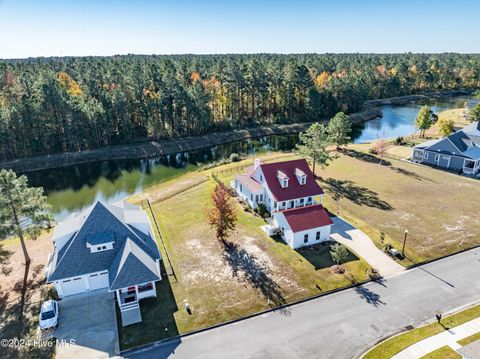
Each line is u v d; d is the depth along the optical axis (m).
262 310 28.69
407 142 80.69
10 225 33.38
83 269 30.06
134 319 27.67
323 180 58.12
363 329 26.48
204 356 24.27
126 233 32.47
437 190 53.47
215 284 31.94
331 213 45.94
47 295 30.64
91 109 79.75
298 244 37.97
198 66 138.38
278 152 80.19
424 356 23.67
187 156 80.62
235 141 91.19
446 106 132.00
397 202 49.28
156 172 69.94
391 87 147.38
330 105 109.69
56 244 32.12
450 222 43.25
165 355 24.39
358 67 158.50
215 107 105.31
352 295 30.48
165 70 97.00
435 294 30.38
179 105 88.12
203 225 43.19
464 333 25.69
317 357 24.02
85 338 25.88
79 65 122.38
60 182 65.50
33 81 86.25
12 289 31.45
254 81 100.31
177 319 27.70
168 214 46.88
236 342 25.48
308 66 158.62
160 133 87.56
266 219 44.38
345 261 35.28
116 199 56.69
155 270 30.17
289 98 105.81
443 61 196.12
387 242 38.69
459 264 34.75
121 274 28.33
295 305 29.36
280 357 24.09
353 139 90.38
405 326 26.73
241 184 50.41
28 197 34.56
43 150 76.94
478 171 62.06
